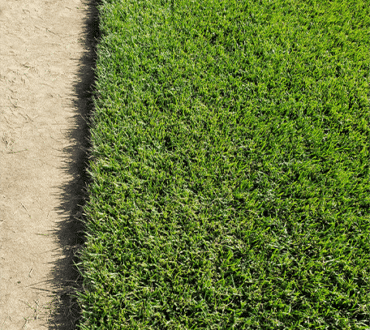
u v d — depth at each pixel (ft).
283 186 7.64
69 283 6.61
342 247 6.65
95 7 12.96
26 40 11.55
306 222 7.05
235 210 7.27
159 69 9.78
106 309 5.85
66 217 7.56
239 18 11.69
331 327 5.78
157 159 7.98
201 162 7.99
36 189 7.99
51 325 6.11
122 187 7.52
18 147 8.77
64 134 9.12
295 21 11.78
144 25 11.09
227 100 9.24
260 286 6.12
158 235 6.83
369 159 8.23
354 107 9.37
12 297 6.40
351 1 12.86
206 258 6.62
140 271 6.26
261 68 10.16
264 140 8.52
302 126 8.84
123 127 8.46
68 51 11.35
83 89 10.27
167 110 8.98
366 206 7.47
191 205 7.23
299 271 6.31
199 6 11.96
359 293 6.12
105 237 6.73
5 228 7.32
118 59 10.23
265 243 6.75
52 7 12.79
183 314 5.94
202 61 10.08
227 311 5.99
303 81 9.85
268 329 5.76
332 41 11.08
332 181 7.66
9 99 9.82
